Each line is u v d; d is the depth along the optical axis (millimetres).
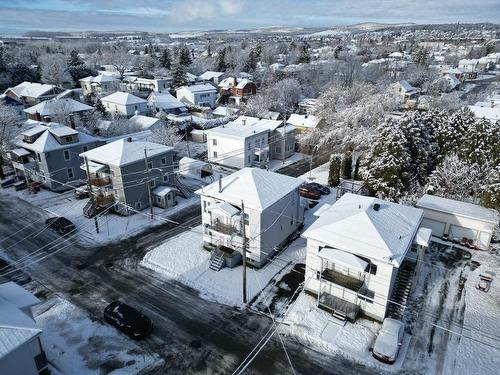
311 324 21859
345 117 51156
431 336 20969
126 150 35969
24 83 87375
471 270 26797
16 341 15789
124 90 94375
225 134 47406
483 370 18812
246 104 81125
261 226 26031
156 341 20828
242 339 20938
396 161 34719
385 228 22500
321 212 26172
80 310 23188
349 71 92750
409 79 101438
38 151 39438
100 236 31812
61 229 32125
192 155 54062
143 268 27453
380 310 21562
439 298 23922
